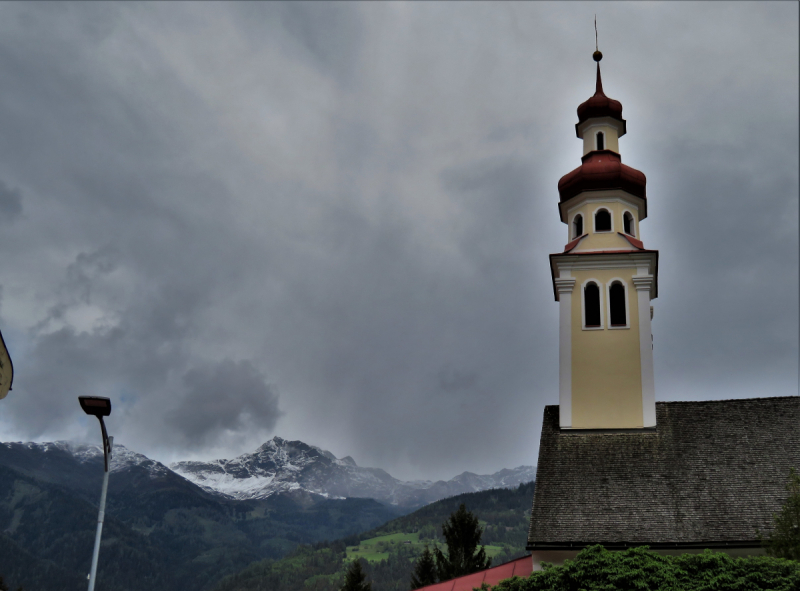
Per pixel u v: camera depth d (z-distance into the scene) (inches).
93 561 1136.8
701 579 1231.5
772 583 1198.9
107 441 1182.9
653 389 1729.8
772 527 1419.8
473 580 1622.8
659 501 1519.4
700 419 1692.9
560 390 1761.8
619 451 1651.1
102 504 1163.3
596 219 1927.9
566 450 1673.2
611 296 1829.5
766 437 1614.2
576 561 1310.3
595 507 1525.6
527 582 1325.0
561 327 1813.5
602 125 2052.2
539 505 1546.5
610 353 1771.7
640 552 1294.3
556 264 1855.3
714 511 1477.6
